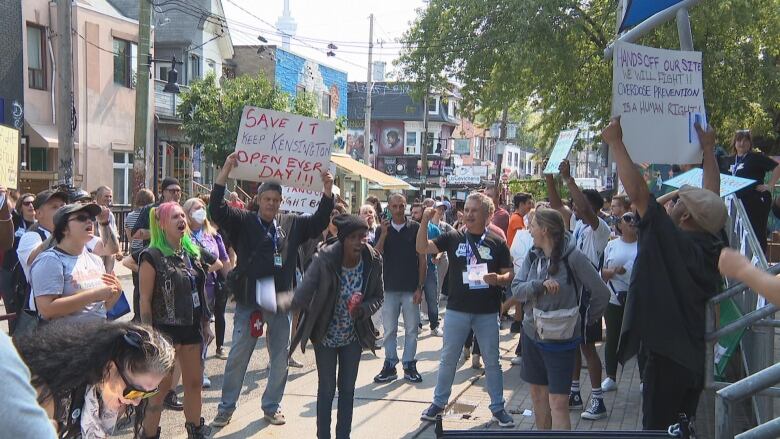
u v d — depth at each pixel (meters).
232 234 6.34
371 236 10.18
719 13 17.16
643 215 4.20
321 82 41.78
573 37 19.92
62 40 15.72
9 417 1.62
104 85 25.80
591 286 5.13
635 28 6.21
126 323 2.58
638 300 4.20
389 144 61.00
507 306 5.84
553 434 3.07
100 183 25.83
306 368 8.83
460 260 6.41
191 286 5.47
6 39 21.55
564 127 22.23
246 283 6.23
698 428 5.26
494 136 71.44
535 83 20.44
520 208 10.99
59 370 2.39
